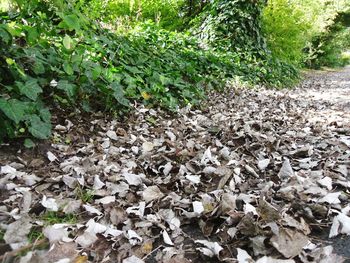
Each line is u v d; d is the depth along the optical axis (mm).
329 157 2451
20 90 2420
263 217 1541
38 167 2244
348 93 7328
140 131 3113
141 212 1703
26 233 1420
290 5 10500
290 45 10750
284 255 1342
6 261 1176
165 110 3797
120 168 2264
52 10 3424
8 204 1736
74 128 2885
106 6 7789
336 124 3654
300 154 2533
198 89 4785
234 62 7441
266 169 2295
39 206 1739
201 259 1415
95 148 2627
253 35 9117
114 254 1427
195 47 6879
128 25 7141
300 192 1814
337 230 1525
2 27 2447
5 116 2346
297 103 5441
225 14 8844
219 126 3277
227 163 2348
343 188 1972
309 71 16469
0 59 2471
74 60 2955
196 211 1680
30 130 2393
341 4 19766
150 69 4324
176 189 2004
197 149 2678
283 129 3424
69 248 1407
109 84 3275
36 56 2732
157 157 2420
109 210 1716
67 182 1978
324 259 1292
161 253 1440
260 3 9344
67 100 3051
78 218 1670
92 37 3959
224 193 1758
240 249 1383
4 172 2033
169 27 9508
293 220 1528
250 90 6078
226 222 1582
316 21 12570
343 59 23828
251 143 2797
